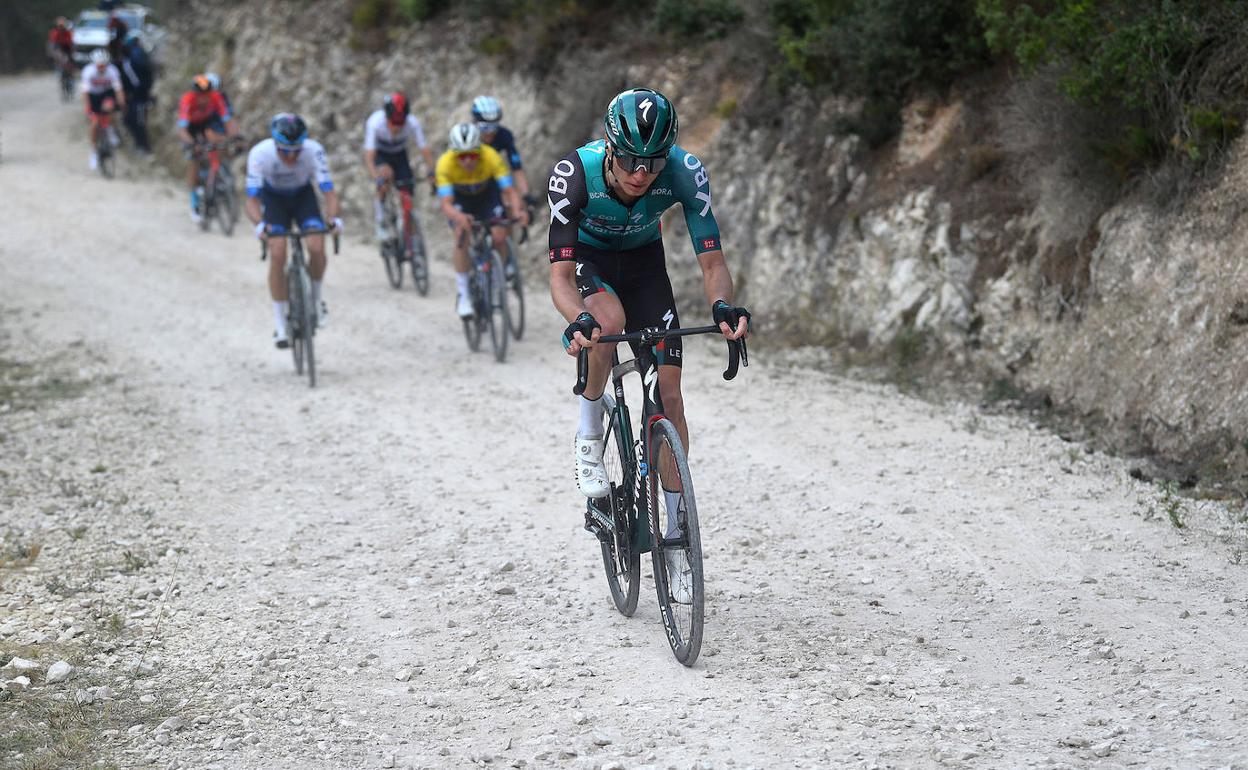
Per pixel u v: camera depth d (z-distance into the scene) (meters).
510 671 6.88
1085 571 8.05
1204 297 10.73
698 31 21.38
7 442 12.40
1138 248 11.73
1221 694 6.12
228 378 15.01
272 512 10.11
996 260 13.61
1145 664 6.57
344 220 27.30
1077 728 5.85
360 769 5.74
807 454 11.16
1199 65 11.77
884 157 16.05
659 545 6.71
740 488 10.34
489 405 13.35
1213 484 9.48
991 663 6.73
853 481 10.32
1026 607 7.52
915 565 8.38
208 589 8.34
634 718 6.17
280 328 14.79
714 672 6.70
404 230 19.77
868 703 6.24
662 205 6.86
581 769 5.63
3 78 64.31
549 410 13.08
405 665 7.04
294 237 14.21
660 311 6.98
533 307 18.95
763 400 13.12
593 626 7.50
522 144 24.28
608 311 6.73
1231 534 8.45
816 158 17.03
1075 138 12.69
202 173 26.19
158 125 37.22
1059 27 12.65
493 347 15.66
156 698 6.57
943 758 5.56
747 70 19.48
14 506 10.30
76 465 11.56
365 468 11.29
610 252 7.05
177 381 14.89
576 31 24.23
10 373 15.49
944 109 15.60
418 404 13.52
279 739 6.07
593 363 6.86
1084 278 12.33
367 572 8.69
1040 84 13.09
